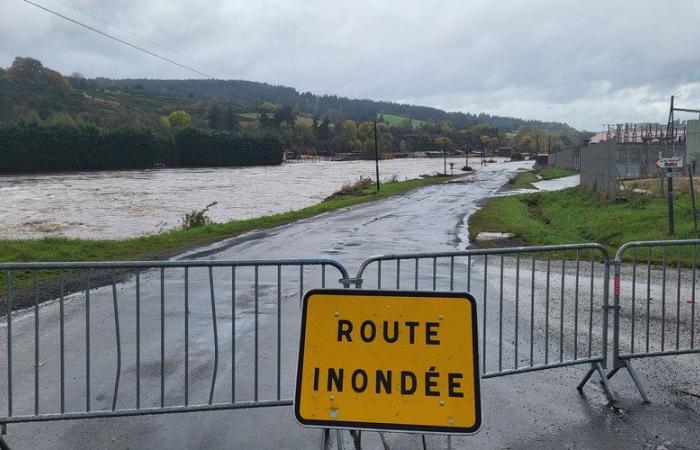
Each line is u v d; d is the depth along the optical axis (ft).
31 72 533.96
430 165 444.55
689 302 30.91
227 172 339.77
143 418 17.04
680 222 54.13
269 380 20.01
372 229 69.36
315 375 12.60
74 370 21.03
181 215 116.06
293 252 51.75
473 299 12.46
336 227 71.61
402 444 15.52
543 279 37.60
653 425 16.57
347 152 605.31
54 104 504.43
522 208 92.32
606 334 19.34
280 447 15.31
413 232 66.18
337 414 12.48
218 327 26.73
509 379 20.13
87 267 16.22
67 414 15.71
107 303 31.37
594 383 19.80
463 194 133.49
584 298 31.89
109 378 20.18
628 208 68.54
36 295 16.07
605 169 86.94
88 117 483.51
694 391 19.07
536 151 610.24
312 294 12.73
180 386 19.49
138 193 180.45
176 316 28.73
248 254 50.62
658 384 19.67
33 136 340.18
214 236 62.90
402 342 12.53
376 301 12.60
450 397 12.34
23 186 213.87
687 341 24.09
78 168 362.94
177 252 51.34
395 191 145.18
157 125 478.18
